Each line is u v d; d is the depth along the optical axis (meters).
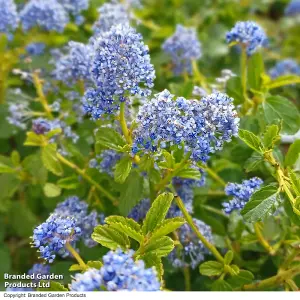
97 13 0.81
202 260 0.54
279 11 1.14
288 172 0.47
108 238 0.40
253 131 0.55
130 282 0.33
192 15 0.94
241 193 0.47
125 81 0.42
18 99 0.70
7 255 0.60
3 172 0.59
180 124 0.40
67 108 0.63
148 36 0.82
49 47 0.76
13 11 0.69
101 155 0.51
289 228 0.52
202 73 0.82
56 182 0.60
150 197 0.50
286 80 0.56
